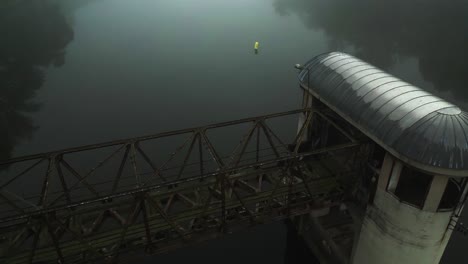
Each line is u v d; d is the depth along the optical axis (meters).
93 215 20.31
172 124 44.75
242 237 29.73
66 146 40.94
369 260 21.59
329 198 22.05
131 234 18.09
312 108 23.20
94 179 36.00
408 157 16.67
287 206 21.00
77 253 17.02
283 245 28.98
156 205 17.22
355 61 22.72
